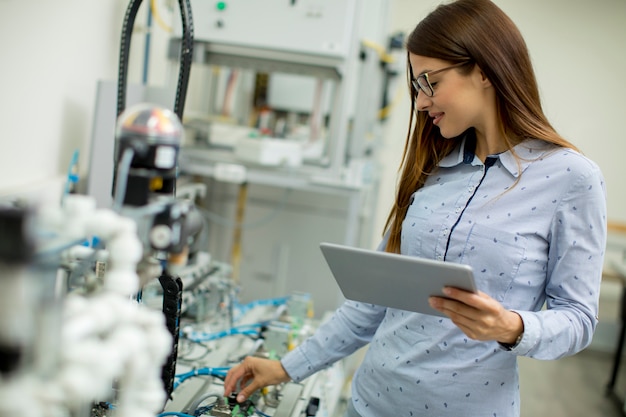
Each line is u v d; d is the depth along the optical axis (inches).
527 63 46.2
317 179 86.1
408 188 54.3
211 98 124.4
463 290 37.6
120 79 55.7
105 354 22.5
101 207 66.8
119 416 27.0
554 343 41.5
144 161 28.9
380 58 123.6
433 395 48.0
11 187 55.3
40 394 20.7
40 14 57.4
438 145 53.0
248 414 51.8
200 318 75.0
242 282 107.5
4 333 20.0
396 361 50.0
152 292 61.6
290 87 137.5
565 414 134.7
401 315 51.1
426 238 49.6
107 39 74.0
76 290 33.8
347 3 80.9
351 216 86.7
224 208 106.6
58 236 25.0
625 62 178.7
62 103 64.6
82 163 71.4
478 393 47.0
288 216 104.9
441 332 47.7
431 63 45.9
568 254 44.1
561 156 45.8
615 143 182.5
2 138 54.0
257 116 141.1
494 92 46.6
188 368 60.5
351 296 47.6
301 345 55.7
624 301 146.5
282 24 82.2
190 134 106.0
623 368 166.6
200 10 83.3
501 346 42.1
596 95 181.6
